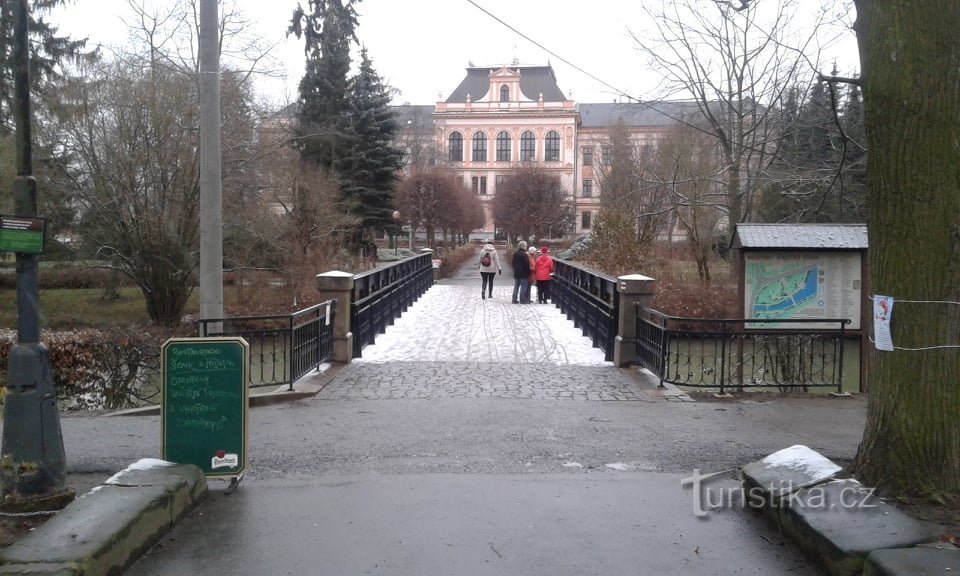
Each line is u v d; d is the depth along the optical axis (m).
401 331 16.28
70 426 8.12
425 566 4.45
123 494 4.82
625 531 5.00
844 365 11.91
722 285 23.77
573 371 11.73
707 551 4.68
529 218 57.38
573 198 68.56
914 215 4.98
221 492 5.77
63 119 20.11
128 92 20.30
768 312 11.71
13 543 4.41
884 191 5.11
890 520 4.39
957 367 4.98
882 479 5.11
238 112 22.06
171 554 4.62
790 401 9.67
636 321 12.11
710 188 29.47
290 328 9.87
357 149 40.28
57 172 20.56
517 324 17.52
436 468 6.47
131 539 4.44
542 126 90.31
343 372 11.52
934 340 4.97
